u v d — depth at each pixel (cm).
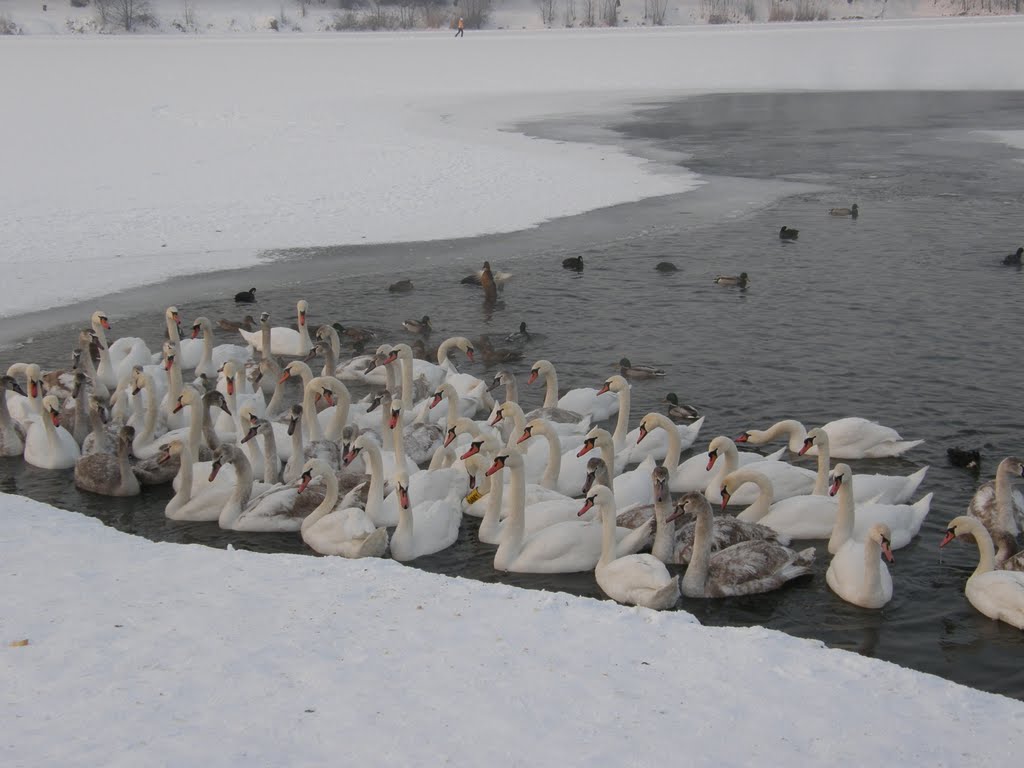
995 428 1784
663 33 12575
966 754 804
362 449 1503
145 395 2012
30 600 1073
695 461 1574
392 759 781
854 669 939
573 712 852
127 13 14725
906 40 10712
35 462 1720
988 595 1216
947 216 3478
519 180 4169
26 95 6694
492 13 16450
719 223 3478
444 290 2769
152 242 3266
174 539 1464
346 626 1012
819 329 2345
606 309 2561
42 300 2689
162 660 936
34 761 769
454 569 1358
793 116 6181
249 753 785
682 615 1053
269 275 2934
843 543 1345
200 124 5603
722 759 785
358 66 9094
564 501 1450
